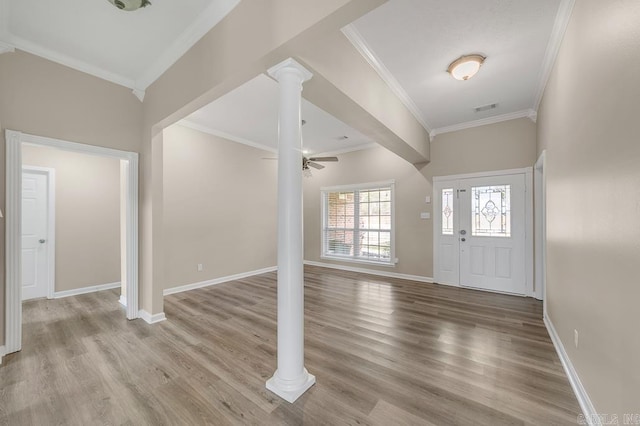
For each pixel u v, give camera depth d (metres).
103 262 4.47
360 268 5.83
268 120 4.34
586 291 1.70
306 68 1.94
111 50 2.60
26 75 2.46
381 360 2.25
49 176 3.97
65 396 1.80
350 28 2.27
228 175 5.11
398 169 5.35
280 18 1.68
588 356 1.64
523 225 4.06
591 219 1.63
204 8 2.09
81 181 4.27
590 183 1.65
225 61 2.09
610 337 1.35
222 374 2.06
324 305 3.65
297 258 1.89
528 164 4.03
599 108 1.51
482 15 2.13
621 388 1.24
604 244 1.44
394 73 2.98
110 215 4.55
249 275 5.49
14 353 2.36
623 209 1.24
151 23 2.25
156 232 3.13
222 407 1.70
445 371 2.09
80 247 4.24
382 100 3.01
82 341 2.60
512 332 2.79
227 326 2.97
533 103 3.74
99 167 4.45
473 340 2.61
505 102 3.71
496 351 2.40
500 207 4.25
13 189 2.37
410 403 1.73
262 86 3.18
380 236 5.64
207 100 2.44
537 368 2.13
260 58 1.82
